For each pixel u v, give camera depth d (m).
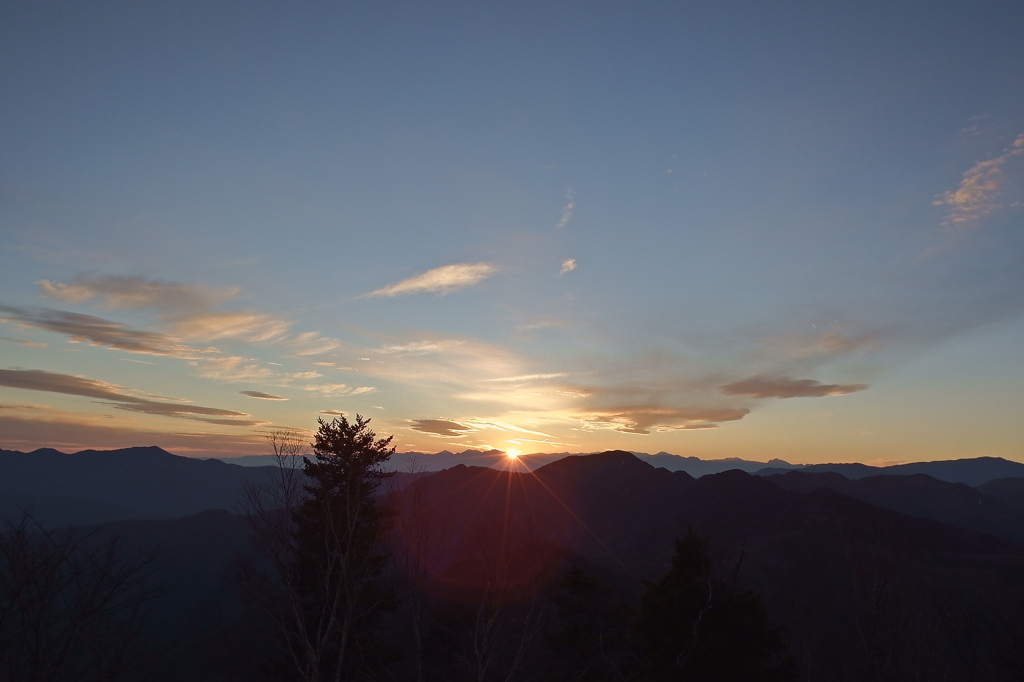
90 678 10.05
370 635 18.53
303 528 15.88
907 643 16.70
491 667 15.27
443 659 15.20
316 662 11.79
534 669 21.72
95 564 10.59
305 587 16.77
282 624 12.51
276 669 18.55
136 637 11.32
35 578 9.52
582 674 19.91
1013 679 14.67
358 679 16.55
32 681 9.02
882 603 17.84
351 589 14.01
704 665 18.31
